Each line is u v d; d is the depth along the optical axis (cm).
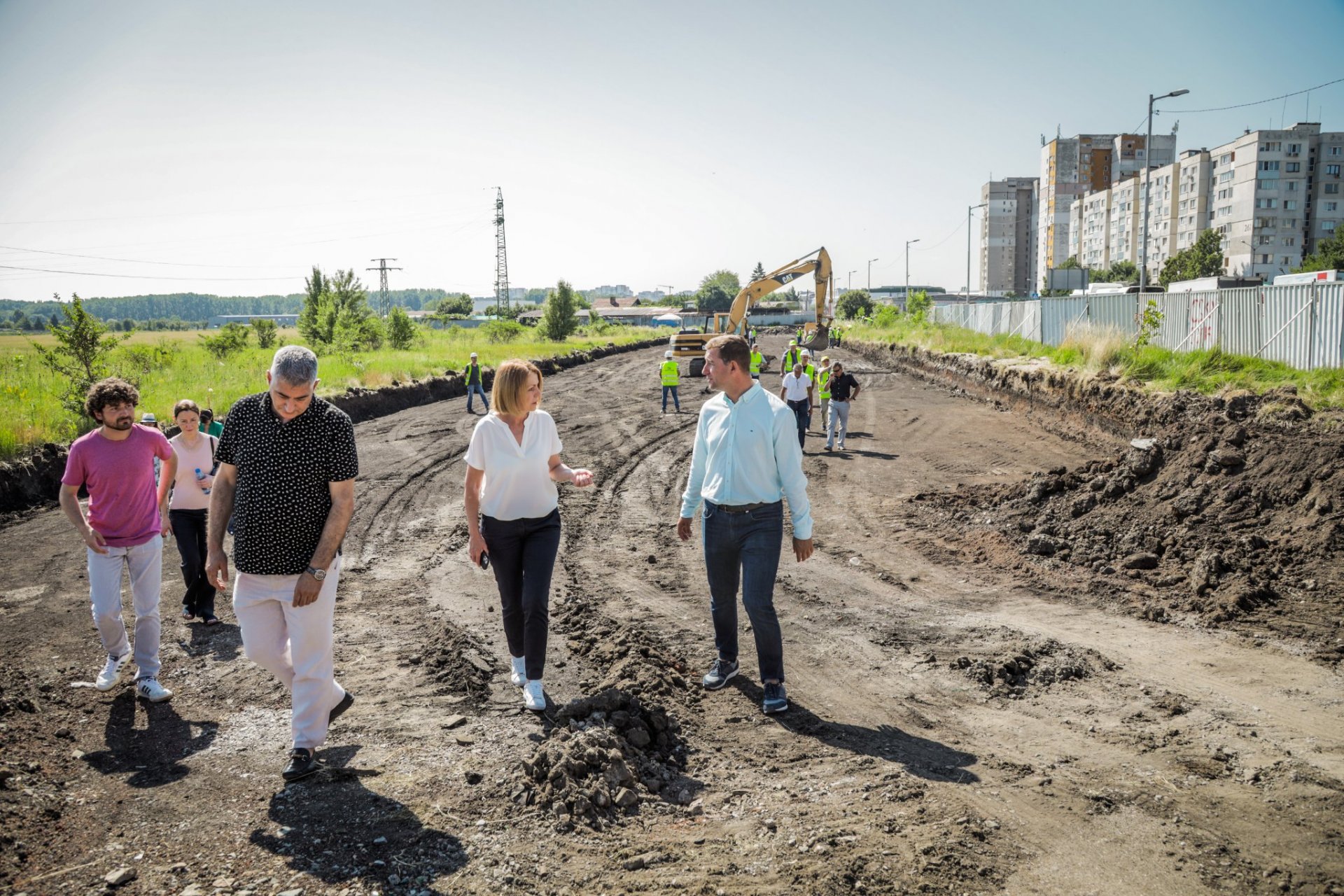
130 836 320
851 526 957
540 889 292
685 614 654
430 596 689
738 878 301
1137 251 11981
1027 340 2764
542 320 5975
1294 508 741
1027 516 930
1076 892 294
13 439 1188
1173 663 543
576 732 404
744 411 462
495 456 435
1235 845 326
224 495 361
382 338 4006
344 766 383
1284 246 10112
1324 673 518
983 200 16150
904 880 299
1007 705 482
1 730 413
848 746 426
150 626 471
